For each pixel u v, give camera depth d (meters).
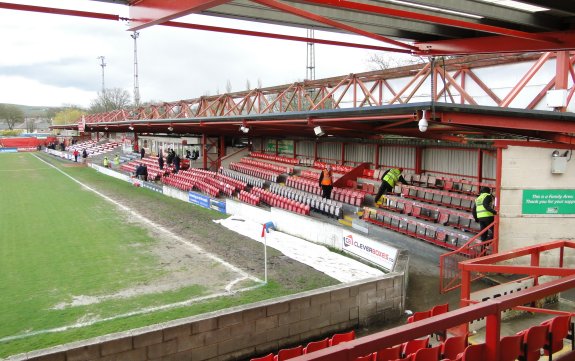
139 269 12.80
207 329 7.23
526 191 10.35
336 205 18.02
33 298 10.70
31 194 27.28
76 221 19.45
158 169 34.66
